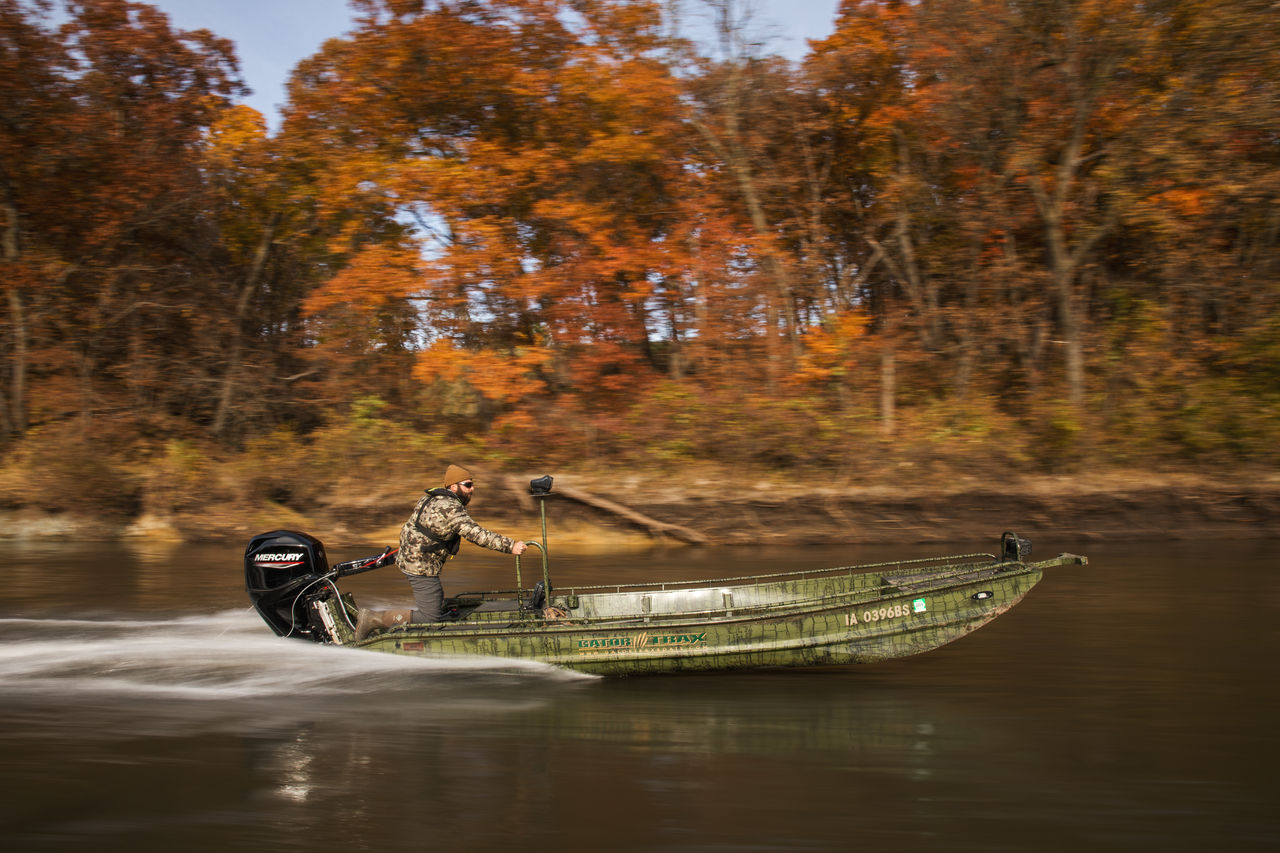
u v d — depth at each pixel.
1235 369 15.72
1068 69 15.77
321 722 4.87
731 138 17.23
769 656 5.62
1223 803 3.77
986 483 14.29
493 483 15.26
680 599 6.66
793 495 14.18
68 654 6.43
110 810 3.75
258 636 7.13
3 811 3.74
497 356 16.27
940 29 16.11
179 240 20.52
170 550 13.66
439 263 16.20
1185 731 4.64
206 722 4.89
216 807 3.77
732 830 3.53
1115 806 3.74
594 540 14.27
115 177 18.50
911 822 3.60
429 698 5.29
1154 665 5.93
